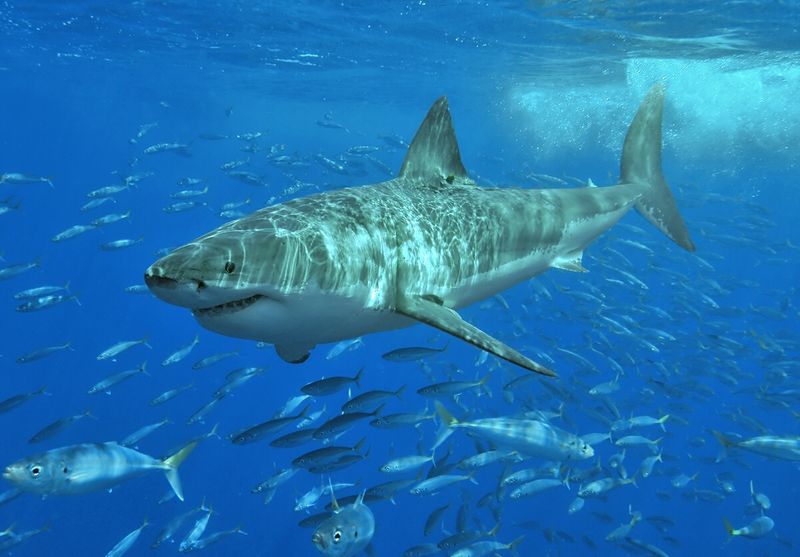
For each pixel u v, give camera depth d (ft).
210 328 11.19
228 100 151.94
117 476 18.13
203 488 57.98
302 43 80.02
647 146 22.57
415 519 55.11
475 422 21.03
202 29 75.72
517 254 17.10
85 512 54.80
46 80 140.56
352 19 66.95
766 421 72.33
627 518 55.42
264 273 10.72
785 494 63.46
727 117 100.27
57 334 97.55
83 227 43.75
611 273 52.34
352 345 32.45
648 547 28.02
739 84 89.04
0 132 411.54
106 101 175.52
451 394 25.14
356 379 24.57
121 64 108.37
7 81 147.74
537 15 61.05
